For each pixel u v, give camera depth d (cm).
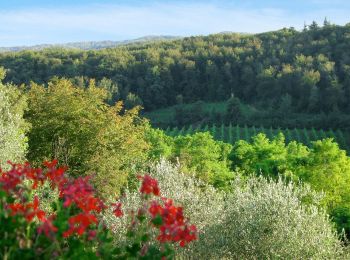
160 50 16750
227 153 5728
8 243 339
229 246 1133
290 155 4153
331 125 10362
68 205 372
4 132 1662
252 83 14350
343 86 12000
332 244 1138
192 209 1206
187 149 4572
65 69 12362
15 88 2577
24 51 13512
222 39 19112
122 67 13650
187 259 1065
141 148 2723
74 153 2650
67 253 354
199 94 14800
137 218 411
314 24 18900
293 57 15238
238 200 1191
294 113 11831
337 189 3200
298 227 1091
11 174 382
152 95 13612
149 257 384
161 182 1369
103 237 383
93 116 2730
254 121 11131
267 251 1102
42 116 2714
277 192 1162
